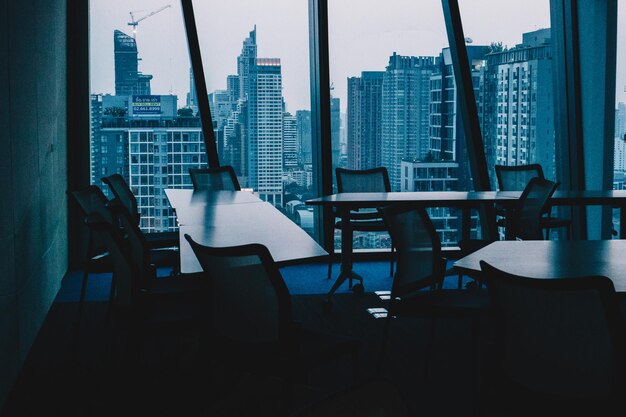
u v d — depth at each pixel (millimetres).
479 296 4109
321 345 3234
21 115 4773
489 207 8031
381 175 7609
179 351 4969
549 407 2646
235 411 1564
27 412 3926
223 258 2961
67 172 7766
